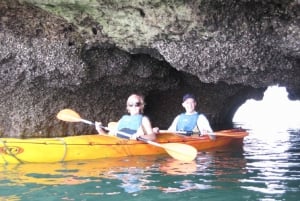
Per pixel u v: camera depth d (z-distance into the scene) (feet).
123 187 14.35
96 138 20.24
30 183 14.88
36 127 29.63
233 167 18.19
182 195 13.30
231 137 26.27
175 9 20.27
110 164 18.62
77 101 30.42
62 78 26.32
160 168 17.79
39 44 24.49
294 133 37.29
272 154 22.30
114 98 31.99
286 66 22.86
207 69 22.90
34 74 25.72
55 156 18.94
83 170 17.19
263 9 19.90
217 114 41.42
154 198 12.97
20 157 18.43
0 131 29.45
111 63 27.22
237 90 37.93
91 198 13.01
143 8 20.66
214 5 19.89
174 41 22.11
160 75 30.04
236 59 22.11
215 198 12.95
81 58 25.41
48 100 29.27
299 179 15.64
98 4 20.70
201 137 23.58
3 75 25.84
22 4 21.84
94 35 23.61
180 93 36.37
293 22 19.67
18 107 28.86
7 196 13.21
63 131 30.83
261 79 24.48
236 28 20.86
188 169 17.67
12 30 23.88
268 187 14.37
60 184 14.75
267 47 21.74
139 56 28.12
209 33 21.13
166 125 38.34
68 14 22.13
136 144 20.92
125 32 22.47
